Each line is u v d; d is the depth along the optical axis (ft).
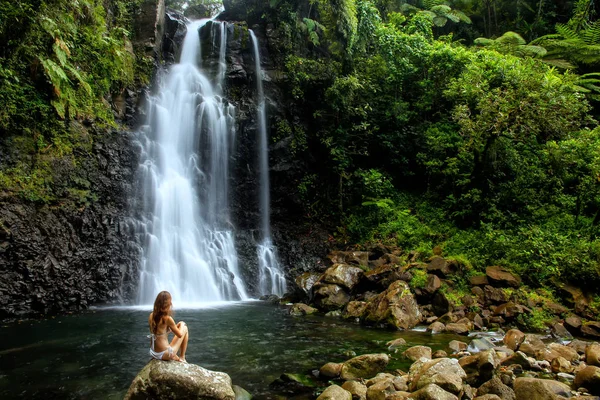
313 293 40.16
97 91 45.21
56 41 37.88
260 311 38.24
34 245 34.42
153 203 45.70
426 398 15.92
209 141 53.42
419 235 50.55
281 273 50.83
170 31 60.59
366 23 63.21
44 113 38.01
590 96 66.13
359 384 18.66
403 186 62.69
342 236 54.80
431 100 62.39
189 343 26.53
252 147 55.83
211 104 54.90
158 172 47.42
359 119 60.54
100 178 41.34
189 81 56.85
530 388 17.01
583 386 18.67
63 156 38.78
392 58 62.95
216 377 16.52
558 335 30.50
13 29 37.01
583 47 71.67
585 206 49.65
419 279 37.73
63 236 36.58
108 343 25.99
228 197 53.67
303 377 20.40
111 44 46.65
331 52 64.08
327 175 59.11
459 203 52.85
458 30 90.84
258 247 51.93
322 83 58.29
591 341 29.14
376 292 39.22
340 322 33.94
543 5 86.38
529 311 33.35
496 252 42.55
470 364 20.38
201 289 45.14
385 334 29.86
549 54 75.05
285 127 57.16
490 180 52.37
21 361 22.34
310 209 56.95
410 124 63.36
